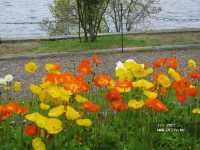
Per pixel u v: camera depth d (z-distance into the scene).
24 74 2.74
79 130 1.40
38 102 1.58
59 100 1.30
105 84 1.45
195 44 3.57
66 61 3.09
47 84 1.33
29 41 3.62
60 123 1.18
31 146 1.33
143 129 1.43
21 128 1.38
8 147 1.35
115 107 1.32
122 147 1.39
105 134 1.42
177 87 1.40
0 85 1.77
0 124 1.40
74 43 3.54
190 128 1.53
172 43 3.60
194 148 1.42
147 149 1.39
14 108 1.27
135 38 3.74
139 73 1.43
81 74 1.71
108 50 3.33
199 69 2.93
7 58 3.12
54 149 1.28
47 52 3.27
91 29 3.58
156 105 1.27
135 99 1.47
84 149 1.36
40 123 1.17
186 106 1.62
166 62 1.62
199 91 1.65
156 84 1.47
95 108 1.29
